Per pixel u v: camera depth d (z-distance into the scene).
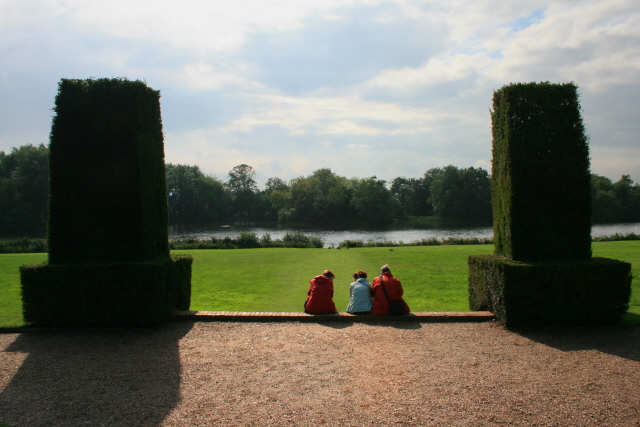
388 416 4.28
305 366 5.72
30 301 7.47
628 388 4.90
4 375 5.43
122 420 4.22
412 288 12.34
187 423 4.15
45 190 59.00
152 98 8.55
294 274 15.68
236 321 7.99
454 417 4.25
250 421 4.19
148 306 7.47
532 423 4.12
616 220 73.50
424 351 6.30
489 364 5.75
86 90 8.03
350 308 8.25
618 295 7.36
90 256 7.85
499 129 8.52
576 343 6.59
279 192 90.75
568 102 8.02
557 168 7.88
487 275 8.26
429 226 69.88
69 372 5.53
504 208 8.31
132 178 7.91
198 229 66.50
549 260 7.79
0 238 50.19
